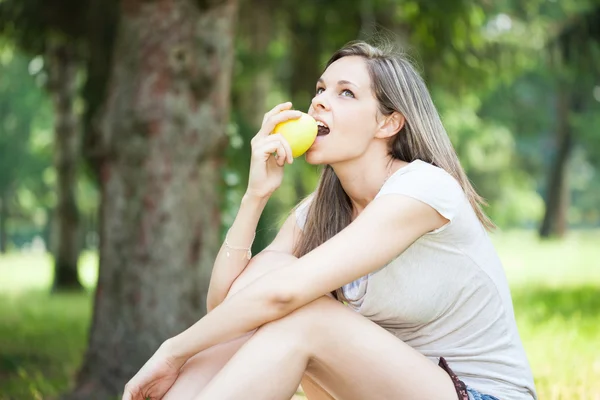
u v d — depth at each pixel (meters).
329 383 2.73
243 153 10.27
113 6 9.45
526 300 12.84
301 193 17.59
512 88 29.98
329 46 12.17
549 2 13.89
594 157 34.91
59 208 18.44
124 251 6.36
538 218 49.41
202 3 6.49
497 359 2.88
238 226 3.04
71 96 18.08
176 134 6.38
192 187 6.45
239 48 12.25
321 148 2.97
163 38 6.38
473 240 2.85
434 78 12.16
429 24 10.41
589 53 13.66
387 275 2.83
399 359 2.66
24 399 5.78
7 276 26.33
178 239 6.38
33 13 9.80
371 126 2.96
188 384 2.77
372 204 2.76
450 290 2.85
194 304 6.44
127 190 6.38
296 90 12.98
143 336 6.28
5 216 42.00
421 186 2.74
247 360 2.61
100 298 6.42
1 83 30.48
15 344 9.54
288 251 3.31
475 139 30.11
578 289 14.57
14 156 34.28
